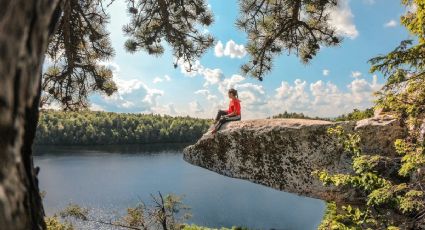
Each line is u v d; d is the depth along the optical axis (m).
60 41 6.71
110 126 136.25
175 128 143.88
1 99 0.62
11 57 0.63
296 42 8.49
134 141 135.00
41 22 0.70
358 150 5.71
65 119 125.19
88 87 7.88
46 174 59.69
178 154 97.62
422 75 4.66
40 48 0.72
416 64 4.68
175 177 58.91
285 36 8.37
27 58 0.67
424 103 4.80
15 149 0.67
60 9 0.93
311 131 9.09
